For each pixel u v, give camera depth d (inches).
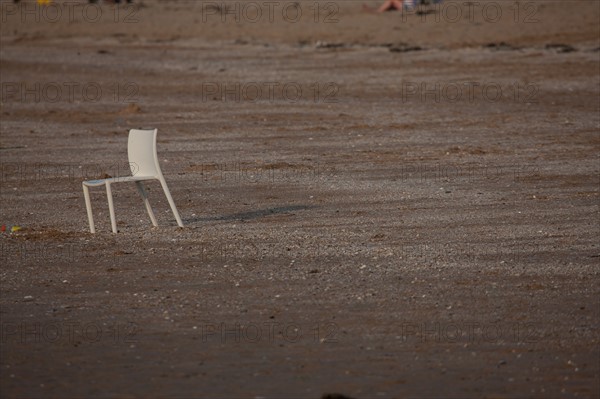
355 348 1103.6
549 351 1088.8
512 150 2691.9
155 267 1478.8
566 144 2775.6
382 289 1343.5
